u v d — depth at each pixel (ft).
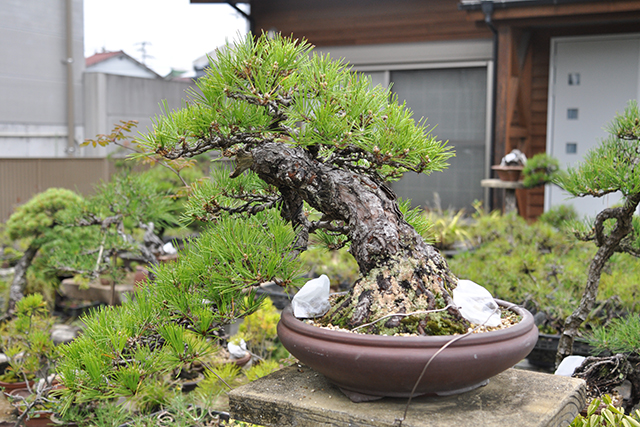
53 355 8.87
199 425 7.71
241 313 4.73
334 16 26.48
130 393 4.49
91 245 11.88
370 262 4.51
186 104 4.90
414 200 25.95
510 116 21.72
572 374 7.14
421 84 25.48
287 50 4.42
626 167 6.61
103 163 30.81
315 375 4.88
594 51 22.61
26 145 38.01
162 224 11.81
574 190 6.97
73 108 40.24
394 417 3.91
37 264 15.81
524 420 3.87
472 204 23.16
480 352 3.75
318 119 4.28
